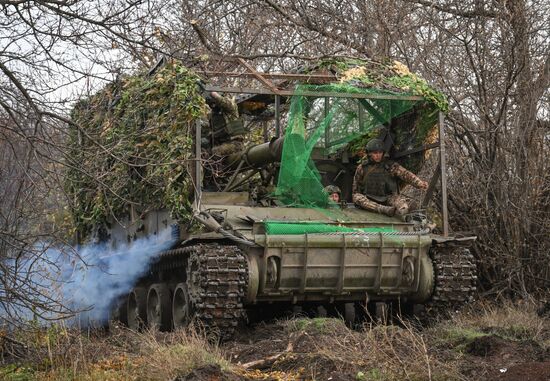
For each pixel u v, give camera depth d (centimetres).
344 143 1514
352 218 1370
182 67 1336
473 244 1598
